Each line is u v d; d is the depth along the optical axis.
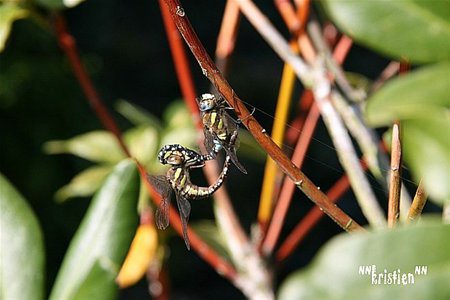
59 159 3.33
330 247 0.98
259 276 1.54
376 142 1.38
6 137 3.29
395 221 1.16
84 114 3.39
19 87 3.34
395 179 1.16
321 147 3.69
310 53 1.45
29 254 1.18
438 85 0.98
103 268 1.16
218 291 3.99
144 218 1.55
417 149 0.98
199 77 4.27
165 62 4.60
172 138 1.70
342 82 1.43
